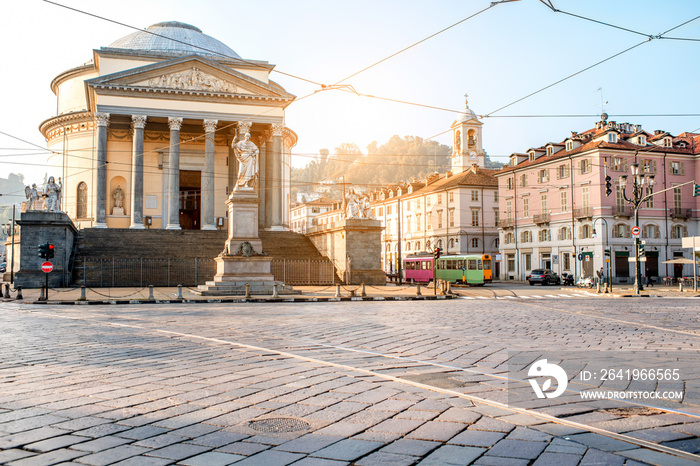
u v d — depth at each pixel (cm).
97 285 4000
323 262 4481
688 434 514
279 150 5594
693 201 5738
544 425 546
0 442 502
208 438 516
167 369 853
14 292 3369
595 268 5300
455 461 454
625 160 5425
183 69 5378
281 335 1312
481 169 7656
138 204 5144
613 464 444
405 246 8306
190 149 6084
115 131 5912
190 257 4397
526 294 3478
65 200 6181
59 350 1053
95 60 5919
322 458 464
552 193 5884
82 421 570
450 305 2456
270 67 6125
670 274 5541
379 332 1373
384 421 569
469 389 710
